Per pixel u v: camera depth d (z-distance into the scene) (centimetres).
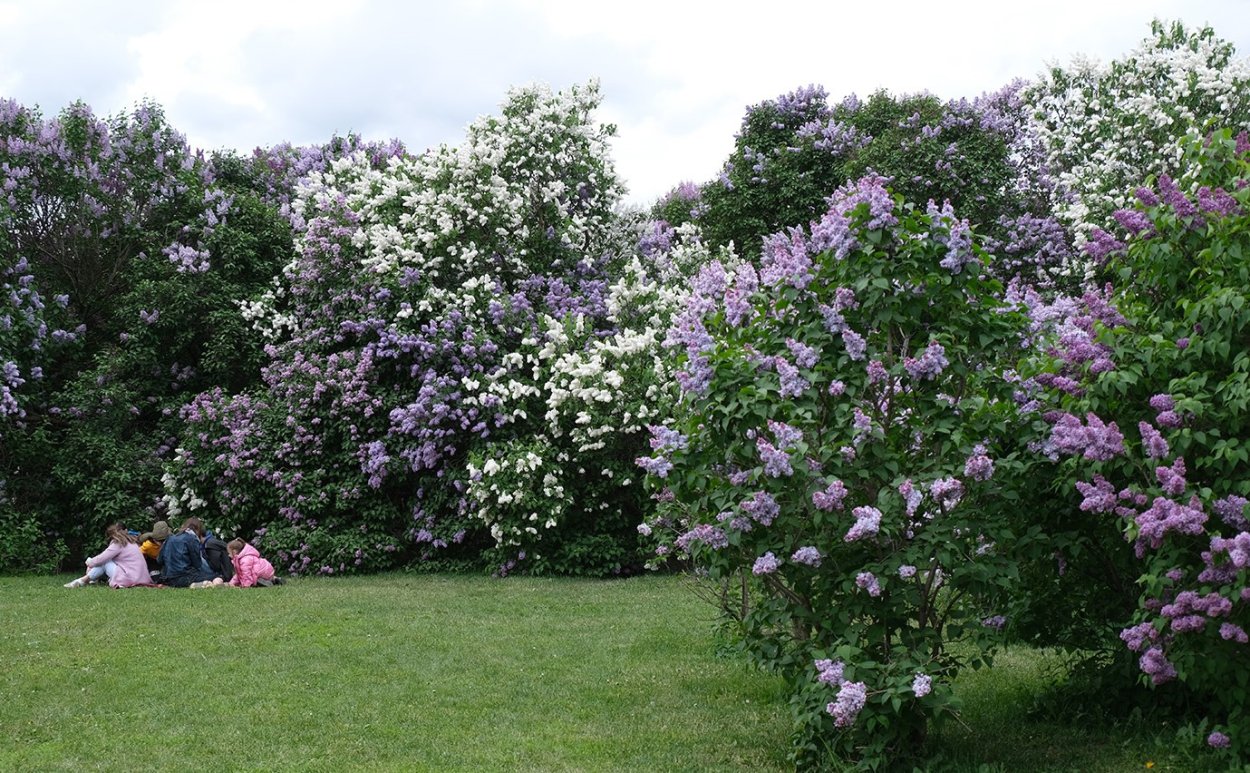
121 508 1499
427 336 1423
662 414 1234
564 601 1091
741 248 1928
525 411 1351
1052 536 553
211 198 1766
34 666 761
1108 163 1252
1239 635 430
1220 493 478
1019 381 553
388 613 1009
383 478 1401
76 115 1772
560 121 1583
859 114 1952
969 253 515
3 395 1436
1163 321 534
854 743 510
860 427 487
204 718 630
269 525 1438
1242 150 532
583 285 1527
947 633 520
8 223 1598
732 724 625
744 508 498
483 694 692
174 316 1645
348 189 1694
